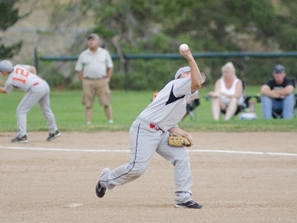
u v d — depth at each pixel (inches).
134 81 3415.4
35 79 1556.3
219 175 1197.1
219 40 4082.2
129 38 3604.8
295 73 3449.8
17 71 1545.3
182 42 3789.4
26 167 1282.0
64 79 3415.4
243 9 4067.4
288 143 1560.0
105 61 1983.3
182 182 933.8
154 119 912.9
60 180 1162.0
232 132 1742.1
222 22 4082.2
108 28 3567.9
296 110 2124.8
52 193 1062.4
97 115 2345.0
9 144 1556.3
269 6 4065.0
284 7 4163.4
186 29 4065.0
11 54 2864.2
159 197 1026.7
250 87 3361.2
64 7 3484.3
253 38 4141.2
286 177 1177.4
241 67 3442.4
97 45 1974.7
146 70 3437.5
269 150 1462.8
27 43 3494.1
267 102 1925.4
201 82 906.7
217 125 1792.6
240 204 972.6
